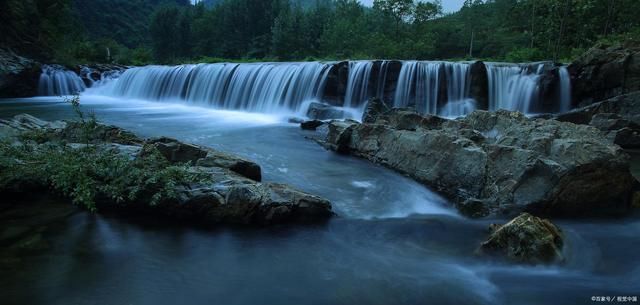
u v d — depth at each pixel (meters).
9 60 33.06
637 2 39.44
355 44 57.78
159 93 32.94
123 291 5.78
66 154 9.30
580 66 22.78
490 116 12.32
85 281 5.96
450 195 9.90
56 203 8.48
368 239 7.74
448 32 63.16
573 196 8.51
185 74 31.41
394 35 61.69
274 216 7.96
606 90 22.42
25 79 33.25
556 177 8.36
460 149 10.02
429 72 22.91
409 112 15.02
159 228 7.76
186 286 6.00
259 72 26.89
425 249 7.36
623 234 7.86
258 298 5.76
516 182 8.72
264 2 79.00
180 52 87.56
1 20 35.34
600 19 41.47
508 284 6.21
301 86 24.45
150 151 9.54
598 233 7.89
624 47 22.17
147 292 5.80
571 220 8.47
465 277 6.42
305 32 66.62
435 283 6.23
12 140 10.73
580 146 8.77
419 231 8.11
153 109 27.25
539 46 47.16
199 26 85.75
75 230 7.53
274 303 5.64
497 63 24.20
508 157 9.16
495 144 10.16
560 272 6.48
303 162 12.70
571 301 5.79
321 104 22.05
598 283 6.23
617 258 6.96
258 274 6.42
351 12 73.81
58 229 7.52
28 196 8.68
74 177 8.49
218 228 7.82
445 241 7.66
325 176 11.27
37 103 29.25
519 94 22.86
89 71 38.72
